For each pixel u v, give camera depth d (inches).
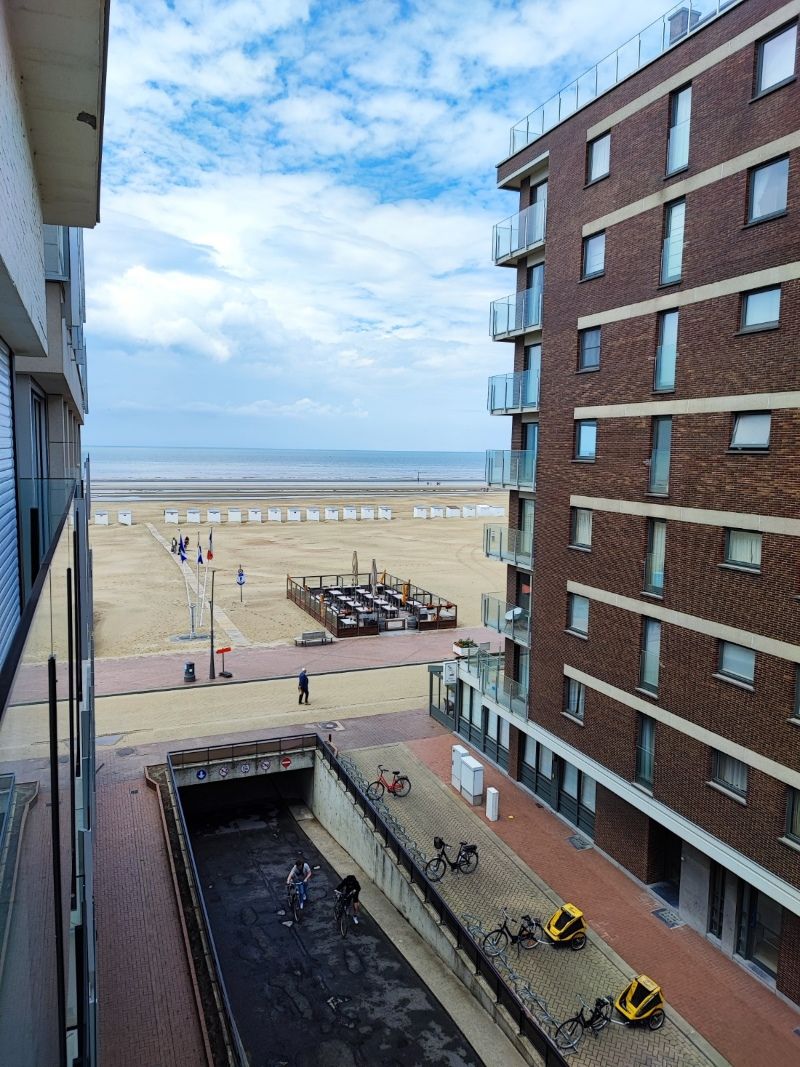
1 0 246.1
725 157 723.4
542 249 1054.4
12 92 292.8
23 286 315.6
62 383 831.7
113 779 1126.4
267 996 770.2
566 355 978.7
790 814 683.4
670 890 871.7
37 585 258.8
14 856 156.4
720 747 746.8
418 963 816.9
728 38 716.7
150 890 847.1
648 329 832.9
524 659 1117.7
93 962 395.5
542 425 1033.5
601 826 952.3
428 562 3137.3
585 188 933.2
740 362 713.6
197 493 6525.6
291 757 1191.6
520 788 1131.9
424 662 1791.3
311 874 1017.5
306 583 2637.8
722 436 737.6
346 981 792.3
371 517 4717.0
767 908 735.1
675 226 802.2
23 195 335.6
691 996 705.6
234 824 1173.1
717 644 754.2
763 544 695.1
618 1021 666.8
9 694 159.8
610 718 912.9
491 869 913.5
